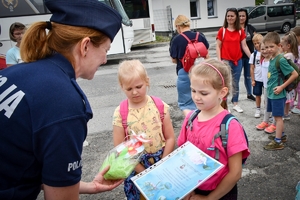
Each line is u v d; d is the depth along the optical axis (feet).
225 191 5.19
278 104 10.44
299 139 11.51
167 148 6.68
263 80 12.21
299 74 10.64
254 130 12.76
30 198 3.63
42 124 3.15
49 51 3.76
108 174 5.06
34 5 29.14
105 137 13.52
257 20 55.88
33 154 3.33
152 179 4.73
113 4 32.76
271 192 8.35
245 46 15.05
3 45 28.78
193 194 5.45
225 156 5.18
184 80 12.39
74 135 3.29
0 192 3.26
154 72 27.68
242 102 16.89
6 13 28.60
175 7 69.26
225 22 14.58
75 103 3.35
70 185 3.35
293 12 57.16
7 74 3.52
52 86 3.30
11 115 3.21
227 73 5.46
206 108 5.34
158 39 59.62
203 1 71.05
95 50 3.90
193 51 11.43
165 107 6.81
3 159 3.27
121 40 34.12
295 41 12.83
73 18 3.63
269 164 9.87
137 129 6.48
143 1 41.52
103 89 22.74
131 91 6.40
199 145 5.46
